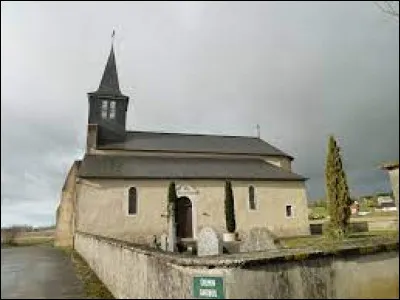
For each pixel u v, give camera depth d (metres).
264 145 38.19
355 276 6.56
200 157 33.72
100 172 26.28
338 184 17.55
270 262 5.68
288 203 30.08
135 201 26.28
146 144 33.28
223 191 28.48
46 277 12.63
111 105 34.34
